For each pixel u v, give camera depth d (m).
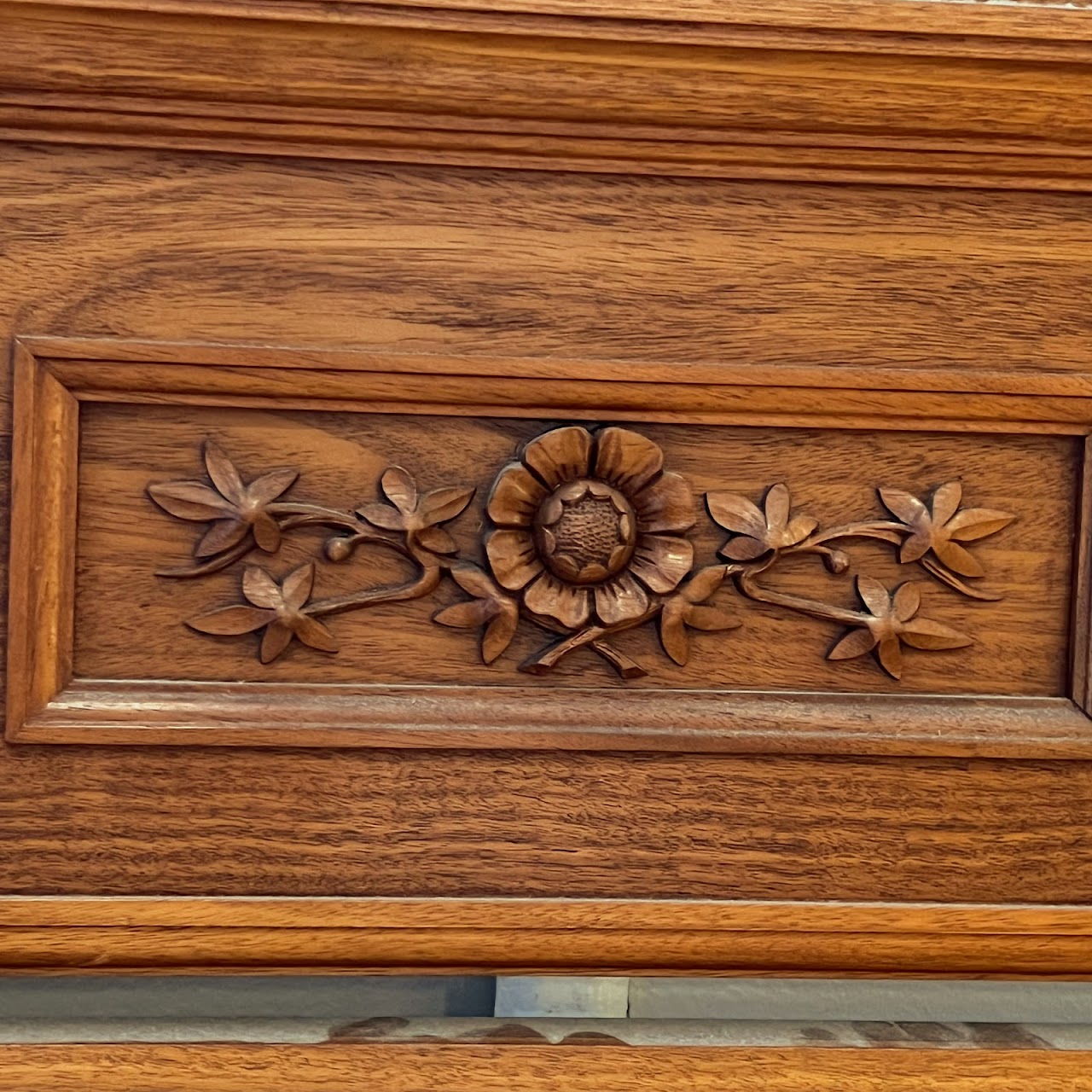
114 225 0.47
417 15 0.45
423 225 0.48
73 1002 0.51
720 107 0.47
